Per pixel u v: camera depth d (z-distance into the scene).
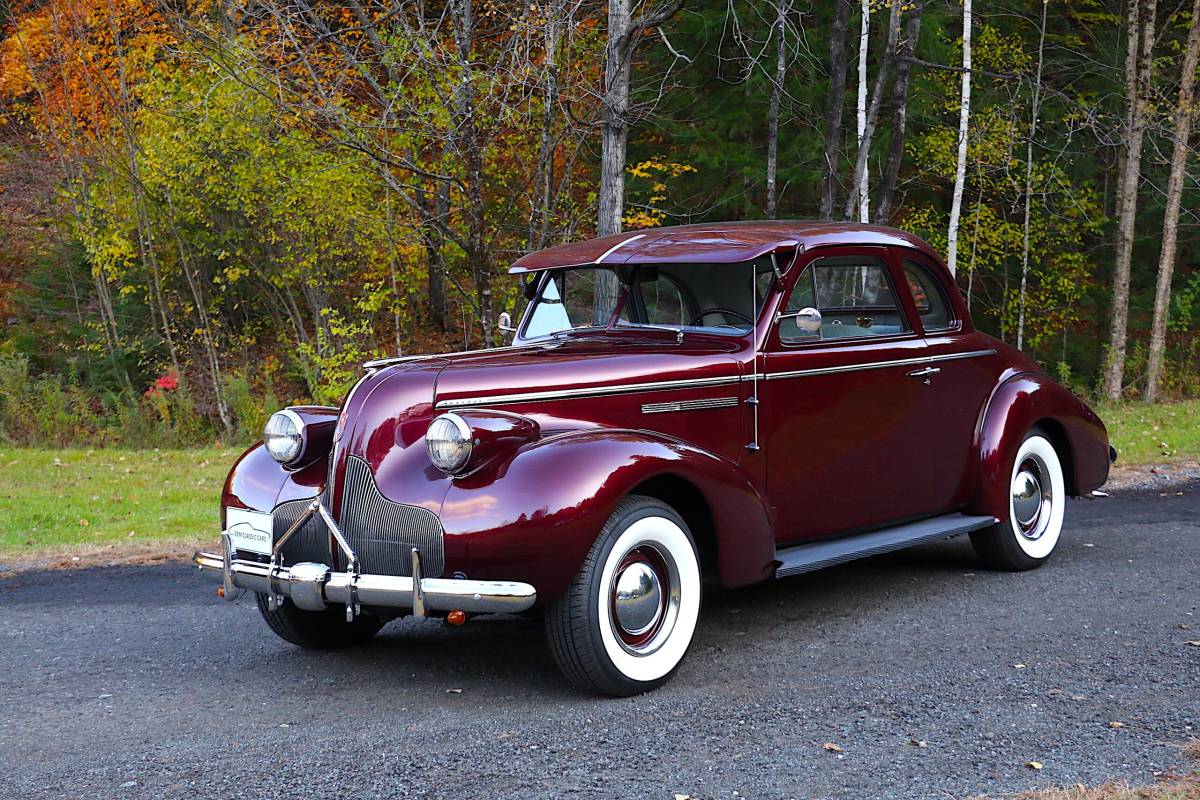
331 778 3.38
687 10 18.59
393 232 16.17
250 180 16.11
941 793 3.18
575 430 4.36
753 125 19.89
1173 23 24.03
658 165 17.55
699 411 4.75
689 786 3.28
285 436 4.44
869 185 22.59
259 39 13.17
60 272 20.05
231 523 4.53
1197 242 25.19
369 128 12.27
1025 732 3.69
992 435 5.97
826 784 3.27
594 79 12.88
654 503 4.23
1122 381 22.34
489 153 12.53
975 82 22.30
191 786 3.33
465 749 3.62
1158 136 22.78
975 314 25.12
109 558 7.30
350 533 4.17
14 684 4.50
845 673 4.42
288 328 20.08
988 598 5.63
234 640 5.21
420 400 4.21
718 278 5.07
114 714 4.08
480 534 3.89
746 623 5.27
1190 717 3.81
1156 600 5.50
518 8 11.88
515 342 5.69
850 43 20.17
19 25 18.41
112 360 18.45
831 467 5.26
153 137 16.45
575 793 3.23
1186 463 10.63
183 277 19.23
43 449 14.93
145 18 17.06
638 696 4.19
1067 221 22.83
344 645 5.12
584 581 4.00
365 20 11.89
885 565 6.50
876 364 5.42
